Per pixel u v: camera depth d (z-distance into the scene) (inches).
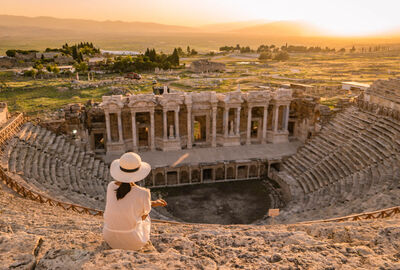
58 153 1590.8
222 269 245.0
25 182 1077.1
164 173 1819.6
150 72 7455.7
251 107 2084.2
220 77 6830.7
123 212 278.4
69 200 1075.3
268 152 2036.2
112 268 230.2
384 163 1407.5
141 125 2023.9
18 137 1486.2
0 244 267.0
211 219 1513.3
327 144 1854.1
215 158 1943.9
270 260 269.0
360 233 336.5
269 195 1747.0
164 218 1432.1
